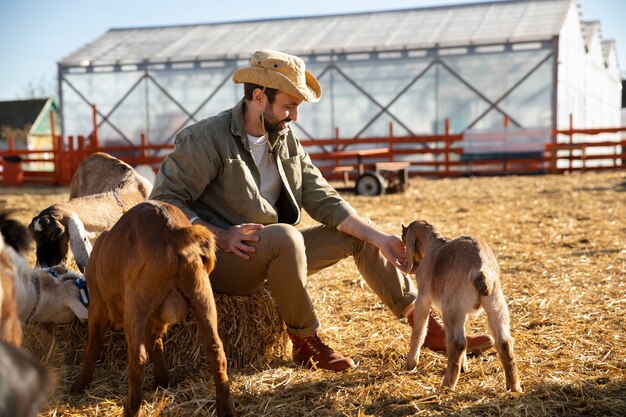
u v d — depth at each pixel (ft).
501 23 78.79
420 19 84.64
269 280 14.21
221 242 14.25
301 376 14.05
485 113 76.18
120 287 12.09
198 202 15.37
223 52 82.58
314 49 79.77
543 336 16.17
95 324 13.52
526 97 74.95
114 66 84.84
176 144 15.02
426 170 77.46
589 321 17.34
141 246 11.43
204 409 12.49
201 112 83.66
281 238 13.99
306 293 14.29
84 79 86.12
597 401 12.25
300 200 15.92
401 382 13.50
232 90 82.64
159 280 11.25
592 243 28.66
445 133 72.64
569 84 79.82
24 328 14.42
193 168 14.71
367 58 78.84
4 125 145.18
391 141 72.54
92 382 13.92
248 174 15.01
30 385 5.89
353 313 18.61
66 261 17.80
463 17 82.64
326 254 15.65
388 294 15.51
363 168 54.13
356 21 87.35
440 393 12.86
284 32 87.76
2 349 5.97
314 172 16.17
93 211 18.94
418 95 77.97
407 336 16.49
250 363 14.90
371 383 13.57
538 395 12.59
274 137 15.28
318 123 80.84
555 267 23.97
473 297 12.89
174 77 84.07
